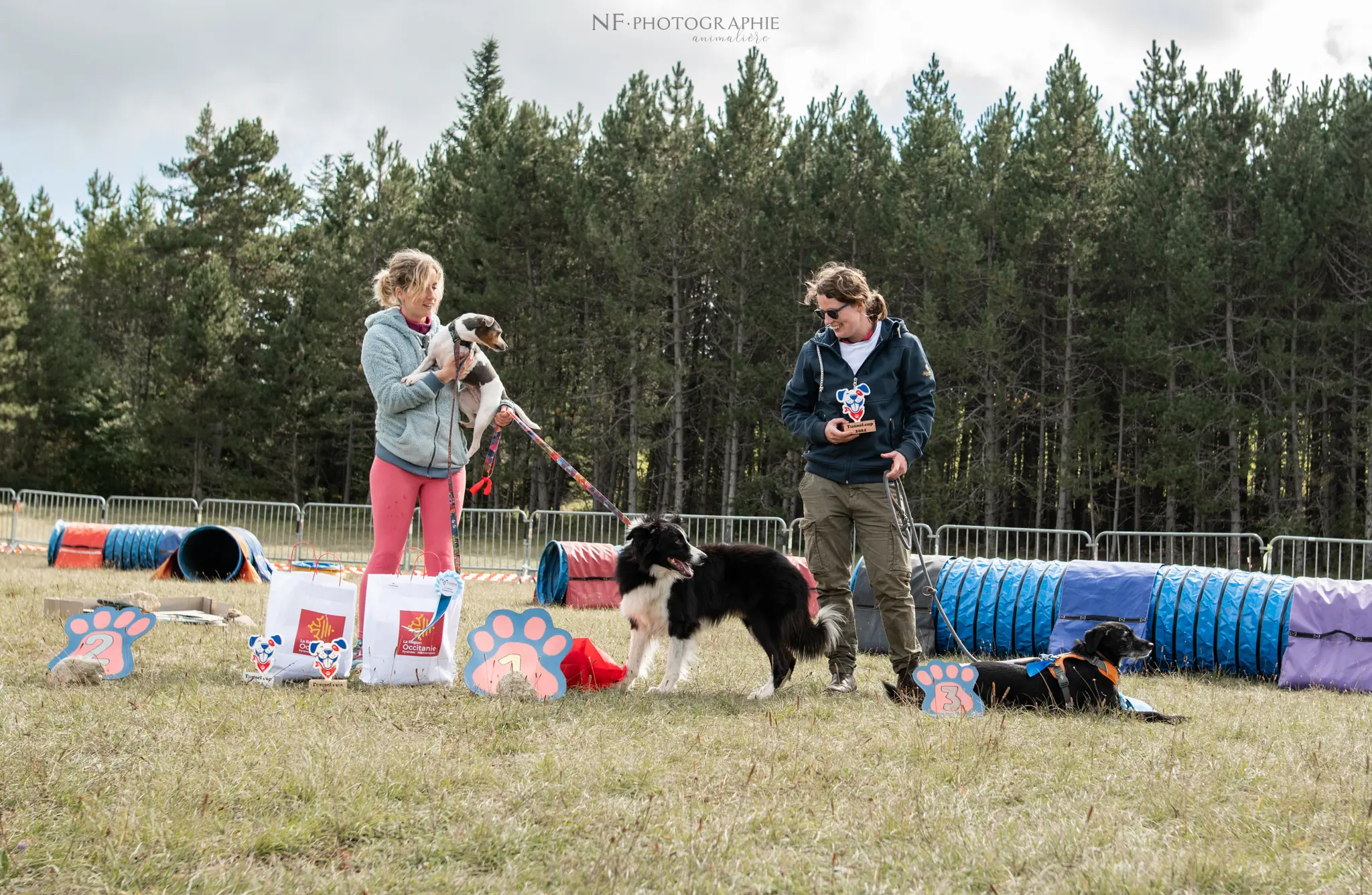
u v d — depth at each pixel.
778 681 5.42
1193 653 7.02
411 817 2.94
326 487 33.03
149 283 36.25
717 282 25.34
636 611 5.55
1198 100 24.72
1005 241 22.75
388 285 5.36
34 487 32.47
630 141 25.53
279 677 4.93
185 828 2.73
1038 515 24.53
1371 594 6.58
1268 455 20.97
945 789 3.36
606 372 26.94
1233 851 2.80
